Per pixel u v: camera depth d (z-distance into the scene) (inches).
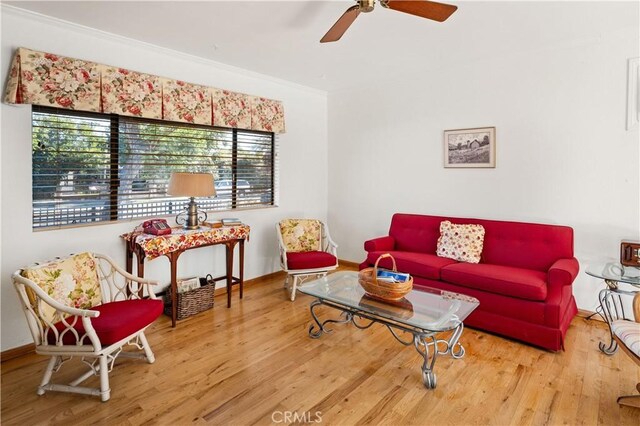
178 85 131.7
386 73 160.4
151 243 109.3
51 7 96.5
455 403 78.1
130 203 126.4
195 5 96.4
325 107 198.7
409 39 121.0
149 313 89.9
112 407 76.7
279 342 107.1
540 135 131.4
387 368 92.5
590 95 120.7
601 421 71.9
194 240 121.1
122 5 96.0
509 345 104.9
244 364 94.4
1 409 76.0
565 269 102.1
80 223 114.0
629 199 115.6
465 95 148.9
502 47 128.9
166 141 135.0
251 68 152.3
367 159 184.2
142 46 122.6
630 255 108.7
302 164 186.5
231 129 156.5
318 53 134.3
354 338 110.0
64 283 86.7
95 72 110.8
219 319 124.3
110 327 79.4
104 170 119.5
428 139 161.3
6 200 97.4
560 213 128.6
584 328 115.8
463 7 97.9
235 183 159.3
